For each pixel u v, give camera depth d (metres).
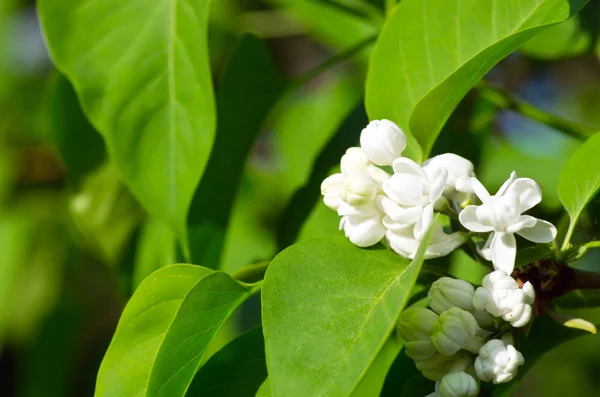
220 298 0.38
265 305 0.36
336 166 0.50
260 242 0.63
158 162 0.45
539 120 0.51
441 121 0.40
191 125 0.45
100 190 0.54
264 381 0.40
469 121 0.52
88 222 0.54
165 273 0.40
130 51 0.45
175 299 0.40
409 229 0.37
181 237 0.45
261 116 0.51
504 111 0.61
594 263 0.52
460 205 0.38
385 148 0.38
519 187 0.37
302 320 0.36
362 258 0.37
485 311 0.37
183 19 0.45
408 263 0.37
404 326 0.37
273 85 0.51
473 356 0.37
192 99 0.45
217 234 0.50
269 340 0.35
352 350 0.35
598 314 0.57
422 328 0.37
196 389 0.40
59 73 0.52
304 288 0.36
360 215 0.37
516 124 0.62
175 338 0.37
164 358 0.37
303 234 0.51
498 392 0.38
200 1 0.45
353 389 0.34
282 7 0.61
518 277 0.38
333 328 0.35
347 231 0.38
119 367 0.39
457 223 0.39
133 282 0.54
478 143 0.53
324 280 0.37
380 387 0.41
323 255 0.37
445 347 0.37
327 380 0.34
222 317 0.38
